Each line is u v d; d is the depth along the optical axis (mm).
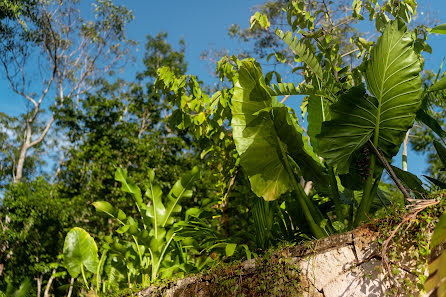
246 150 3020
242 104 3039
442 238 1587
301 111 3879
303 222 3490
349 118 2854
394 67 2709
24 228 9492
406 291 1948
